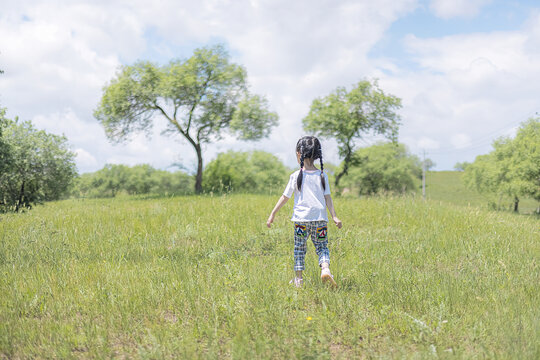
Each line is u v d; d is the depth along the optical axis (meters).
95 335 2.94
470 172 58.94
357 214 9.24
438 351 2.63
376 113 32.81
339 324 3.11
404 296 3.68
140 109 29.28
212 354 2.58
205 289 3.85
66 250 5.62
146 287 3.90
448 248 6.07
